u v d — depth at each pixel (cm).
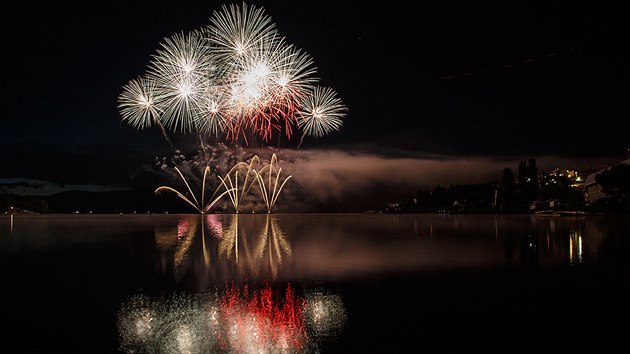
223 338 1041
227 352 950
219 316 1224
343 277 1808
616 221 5922
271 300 1405
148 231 4603
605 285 1617
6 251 2802
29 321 1181
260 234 4188
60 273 1950
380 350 954
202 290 1564
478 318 1191
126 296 1476
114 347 983
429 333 1060
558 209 10225
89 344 1001
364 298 1424
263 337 1041
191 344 1000
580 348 966
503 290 1531
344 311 1269
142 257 2486
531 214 11475
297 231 4628
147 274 1909
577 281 1692
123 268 2083
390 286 1611
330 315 1226
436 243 3250
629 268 1998
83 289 1594
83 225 5894
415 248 2884
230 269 2038
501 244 3134
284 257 2455
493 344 989
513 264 2138
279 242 3356
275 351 952
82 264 2225
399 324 1133
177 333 1076
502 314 1225
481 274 1859
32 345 995
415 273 1888
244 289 1576
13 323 1163
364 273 1900
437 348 963
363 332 1072
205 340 1027
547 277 1777
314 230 4791
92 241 3484
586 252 2597
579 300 1388
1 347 984
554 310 1266
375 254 2581
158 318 1205
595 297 1430
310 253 2638
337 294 1488
